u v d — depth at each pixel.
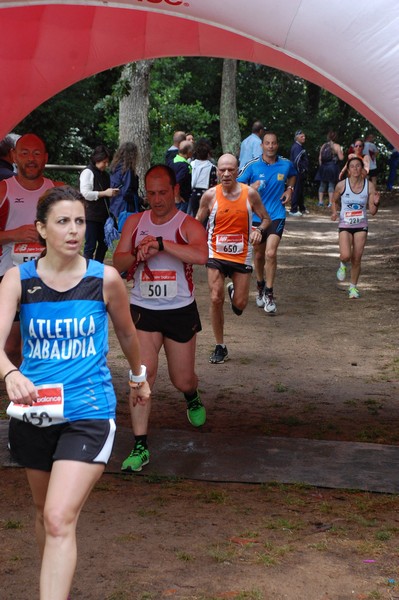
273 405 8.12
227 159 8.83
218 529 5.27
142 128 19.66
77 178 26.22
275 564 4.75
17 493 5.84
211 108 37.84
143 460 6.35
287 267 17.09
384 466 6.49
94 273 3.94
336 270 16.75
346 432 7.39
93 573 4.62
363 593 4.42
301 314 12.42
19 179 6.78
